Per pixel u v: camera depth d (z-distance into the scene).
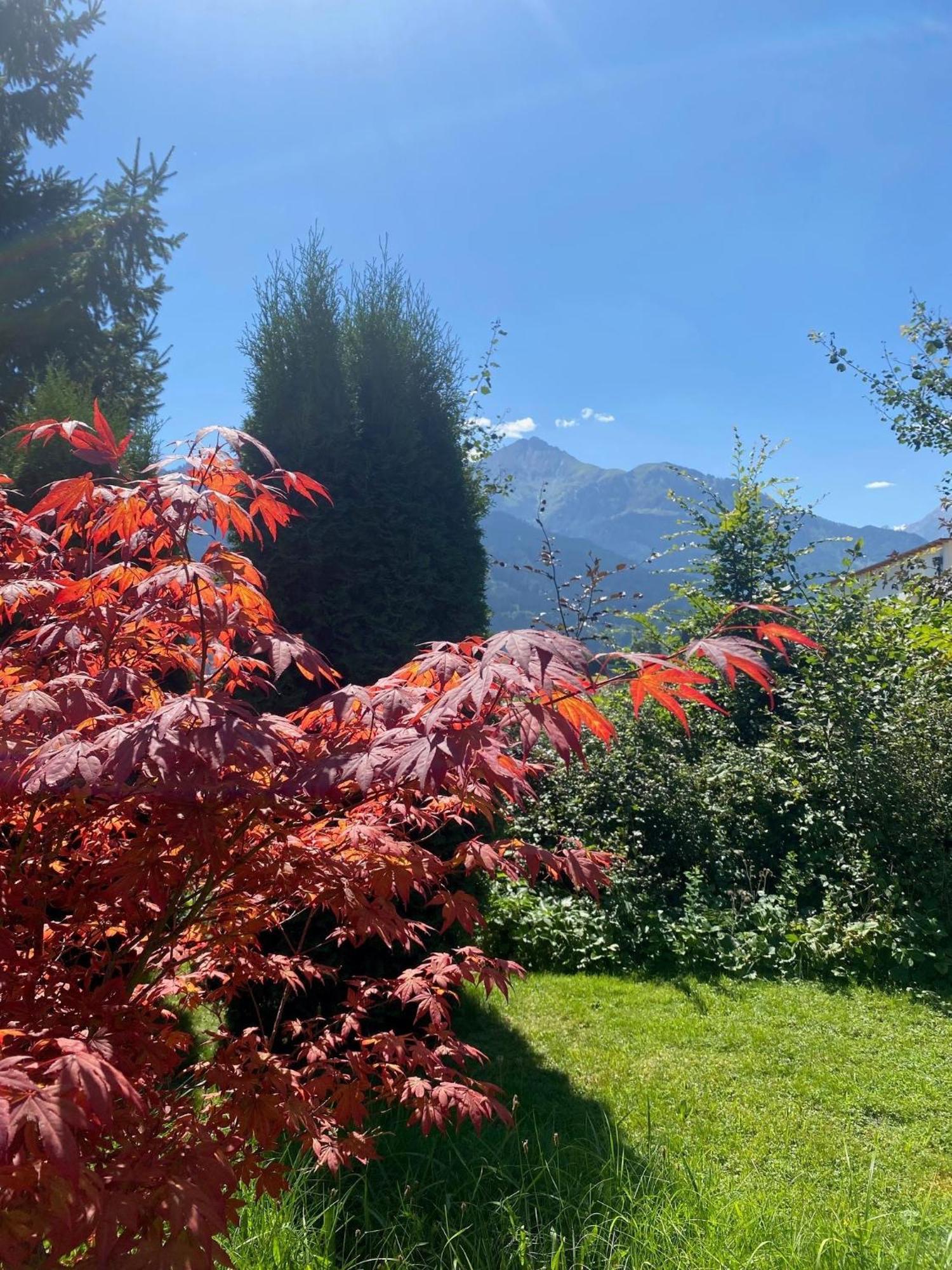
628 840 6.94
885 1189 3.33
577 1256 2.57
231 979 2.49
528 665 1.41
